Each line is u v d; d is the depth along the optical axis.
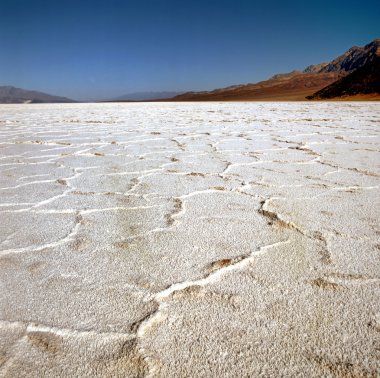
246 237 1.36
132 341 0.80
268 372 0.71
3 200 1.85
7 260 1.19
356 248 1.26
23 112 11.91
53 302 0.95
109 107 16.84
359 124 6.19
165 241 1.33
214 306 0.92
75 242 1.33
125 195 1.94
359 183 2.16
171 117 8.66
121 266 1.14
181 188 2.08
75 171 2.56
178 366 0.73
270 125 6.16
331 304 0.93
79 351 0.77
